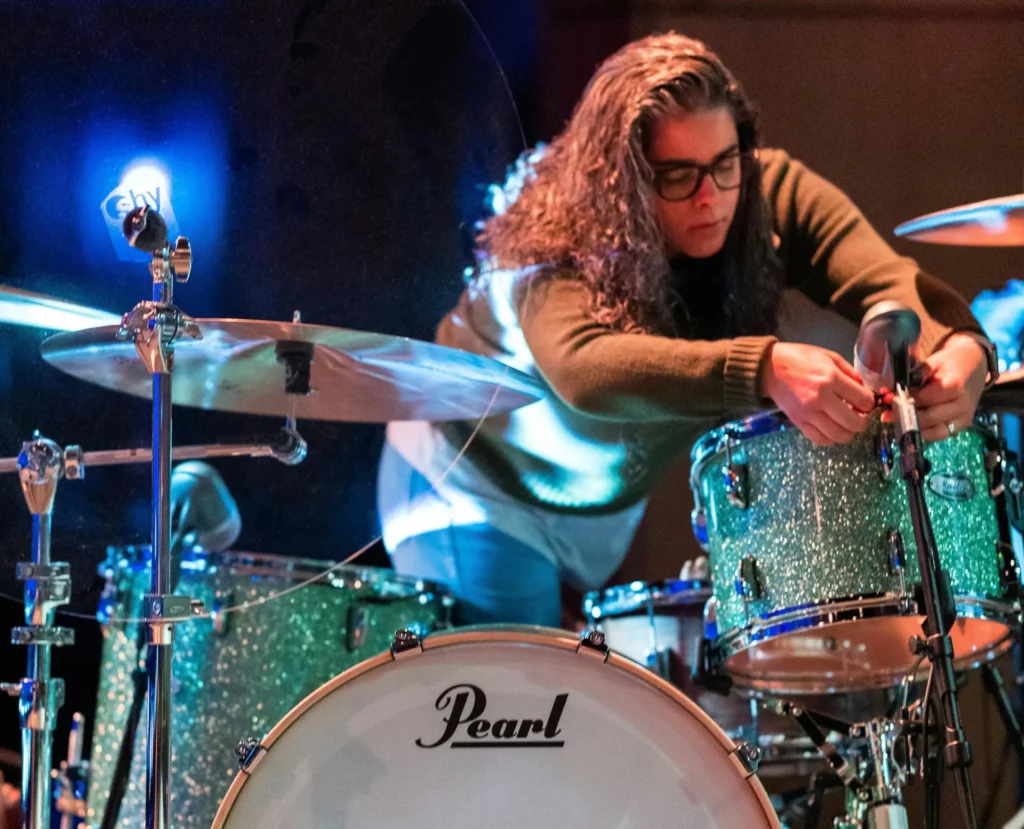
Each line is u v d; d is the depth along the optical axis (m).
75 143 1.97
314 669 2.64
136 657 2.62
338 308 2.07
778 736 2.67
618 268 2.72
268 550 2.36
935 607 1.76
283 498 2.35
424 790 1.60
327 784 1.59
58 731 3.34
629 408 2.41
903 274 2.79
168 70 1.99
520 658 1.64
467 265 2.19
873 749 2.03
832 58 3.91
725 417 2.95
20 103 1.96
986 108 3.87
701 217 2.75
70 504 2.11
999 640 2.34
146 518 2.14
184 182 1.99
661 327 2.76
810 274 3.07
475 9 3.83
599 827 1.58
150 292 2.00
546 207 2.83
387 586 2.77
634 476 3.06
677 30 3.87
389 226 2.10
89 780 2.66
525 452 3.00
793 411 2.11
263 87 2.03
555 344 2.59
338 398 2.29
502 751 1.61
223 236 2.01
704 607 2.67
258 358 2.10
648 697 1.63
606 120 2.74
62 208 1.97
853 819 2.08
